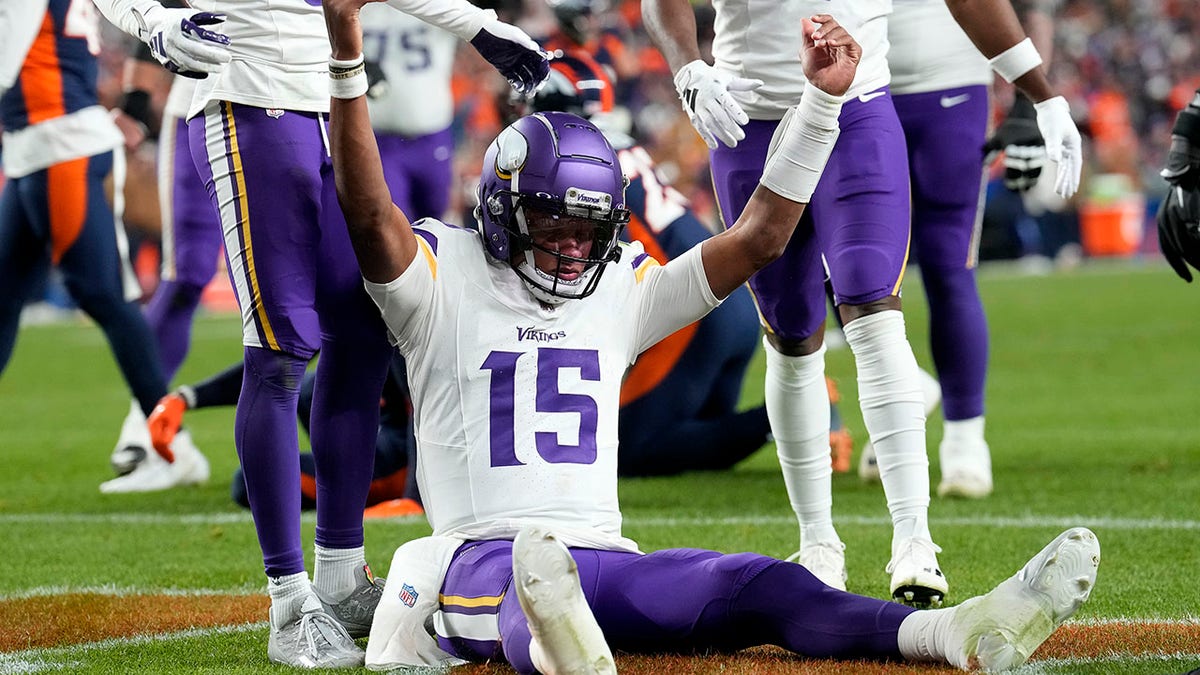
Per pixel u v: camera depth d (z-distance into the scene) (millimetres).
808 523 18094
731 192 17641
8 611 16719
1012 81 17469
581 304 13617
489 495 13172
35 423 40438
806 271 17469
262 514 14031
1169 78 109875
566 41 27016
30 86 25984
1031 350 53500
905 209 17047
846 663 12180
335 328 14648
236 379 26906
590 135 13305
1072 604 11414
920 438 16703
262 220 14242
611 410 13672
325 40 14773
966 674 11789
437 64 23266
